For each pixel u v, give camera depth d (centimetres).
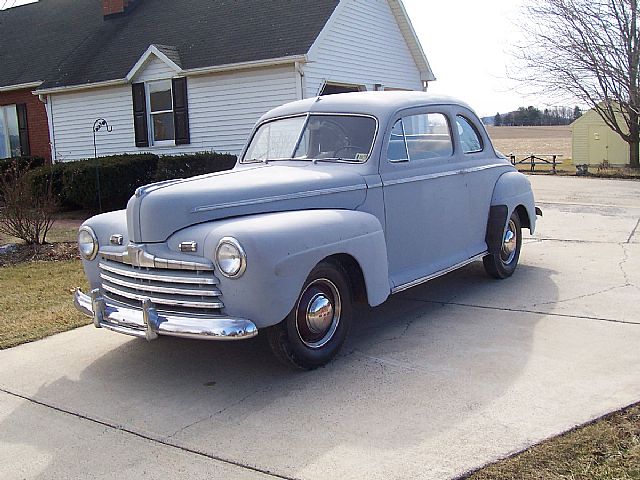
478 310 568
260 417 374
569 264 739
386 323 543
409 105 555
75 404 408
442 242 581
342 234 439
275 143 570
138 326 416
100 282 478
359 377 425
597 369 418
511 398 379
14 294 693
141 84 1548
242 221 411
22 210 973
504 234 661
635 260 746
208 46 1487
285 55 1319
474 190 627
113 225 471
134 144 1600
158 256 412
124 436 361
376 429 350
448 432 341
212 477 312
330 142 537
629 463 301
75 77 1664
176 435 359
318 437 345
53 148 1753
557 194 1548
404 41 1769
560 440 324
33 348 520
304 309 427
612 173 2305
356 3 1538
